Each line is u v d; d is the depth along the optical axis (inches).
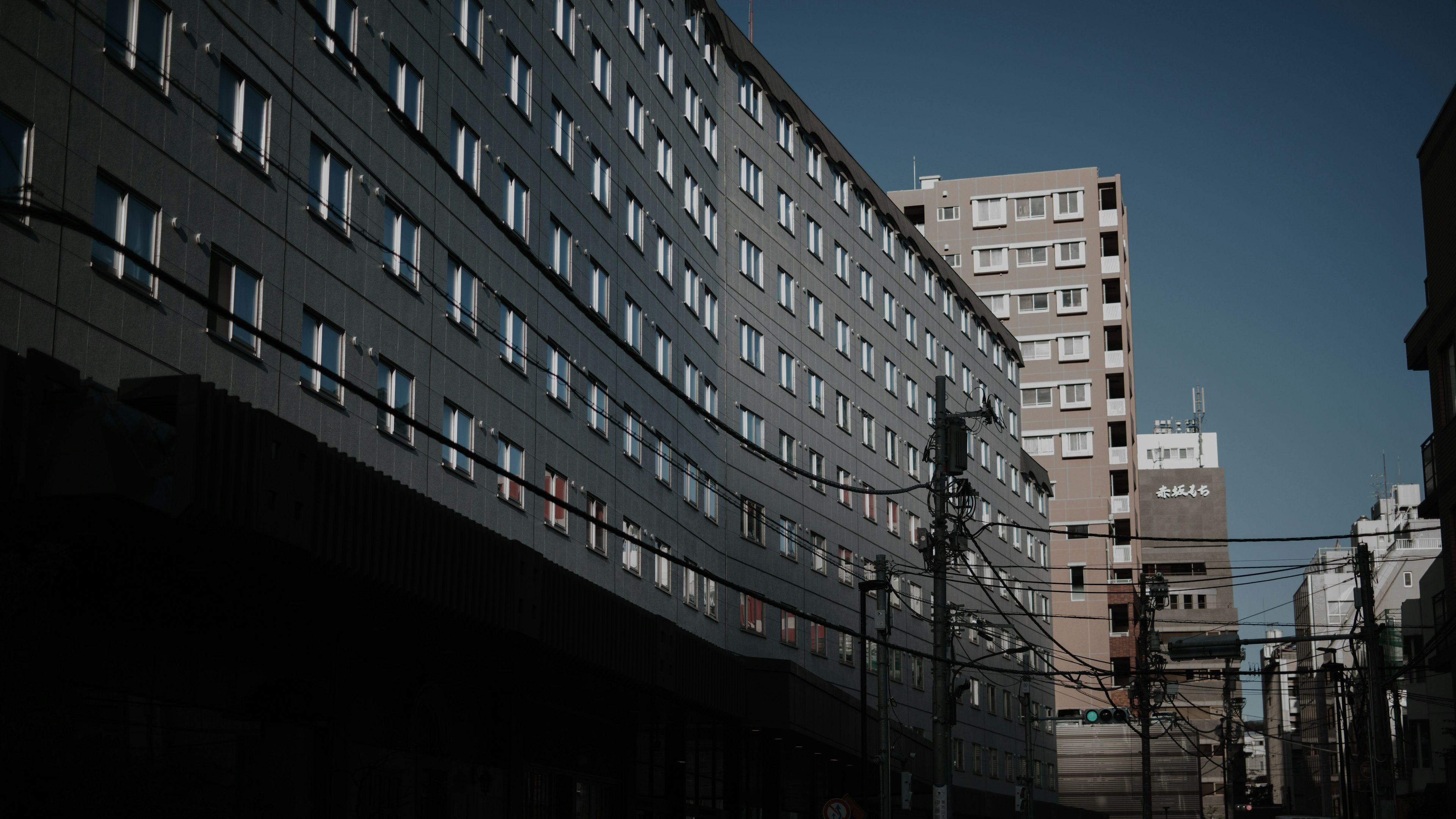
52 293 713.0
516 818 1240.2
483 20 1248.2
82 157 740.7
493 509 1192.8
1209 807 4830.2
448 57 1177.4
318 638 964.0
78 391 658.2
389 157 1070.4
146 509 650.2
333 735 963.3
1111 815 3831.2
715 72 1968.5
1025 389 4453.7
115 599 776.3
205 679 848.3
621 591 1469.0
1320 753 3937.0
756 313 2018.9
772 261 2098.9
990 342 3257.9
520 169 1304.1
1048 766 3368.6
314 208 968.9
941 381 1279.5
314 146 975.6
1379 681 1483.8
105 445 630.5
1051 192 4554.6
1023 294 4507.9
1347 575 4431.6
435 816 1116.5
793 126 2234.3
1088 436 4377.5
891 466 2513.5
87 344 736.3
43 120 713.0
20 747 525.7
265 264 905.5
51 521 662.5
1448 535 1264.8
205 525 682.8
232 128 882.1
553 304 1352.1
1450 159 1212.5
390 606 878.4
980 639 2898.6
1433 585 2114.9
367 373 1018.7
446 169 601.3
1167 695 2842.0
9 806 541.6
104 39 763.4
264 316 900.0
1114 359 4451.3
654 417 1614.2
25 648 563.2
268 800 893.8
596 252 1476.4
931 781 2406.5
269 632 912.9
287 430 756.6
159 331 796.0
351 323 1003.3
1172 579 5132.9
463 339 1165.7
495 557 999.0
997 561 3075.8
